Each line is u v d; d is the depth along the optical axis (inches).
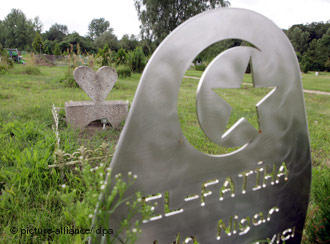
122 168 41.1
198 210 50.3
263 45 48.3
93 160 109.3
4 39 2043.6
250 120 190.7
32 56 703.1
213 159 49.2
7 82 349.4
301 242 71.5
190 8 957.2
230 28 44.4
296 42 1877.5
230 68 45.7
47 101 230.5
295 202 63.6
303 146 60.1
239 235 57.9
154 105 41.0
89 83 168.4
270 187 58.5
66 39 2101.4
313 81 623.5
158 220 46.7
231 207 54.5
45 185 88.6
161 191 45.4
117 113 177.5
